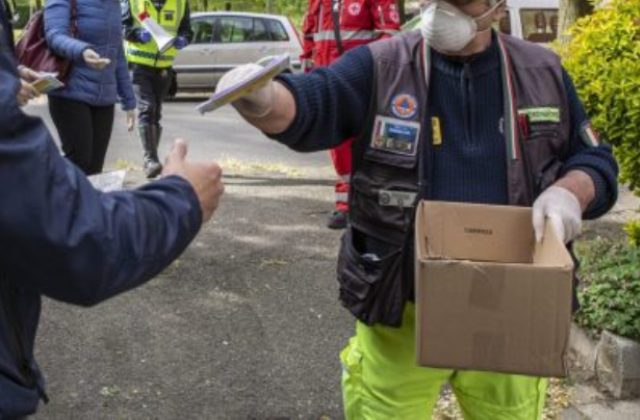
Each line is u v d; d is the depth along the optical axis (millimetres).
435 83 2260
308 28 6066
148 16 7359
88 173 5414
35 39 5102
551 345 1897
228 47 16031
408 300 2297
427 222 2180
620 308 3762
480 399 2432
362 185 2322
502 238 2195
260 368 3986
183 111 14617
